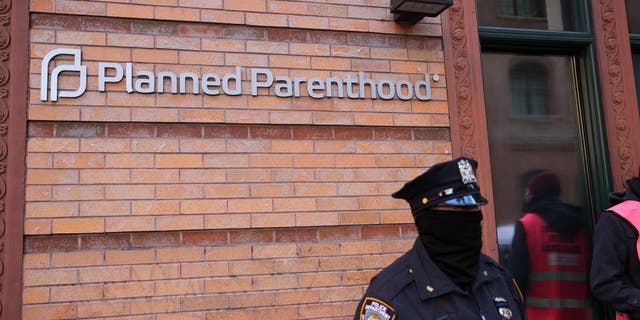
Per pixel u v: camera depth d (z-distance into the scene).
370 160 3.34
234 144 3.12
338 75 3.37
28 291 2.73
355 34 3.45
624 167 3.84
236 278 3.02
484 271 1.89
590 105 3.94
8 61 2.86
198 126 3.09
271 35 3.29
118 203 2.90
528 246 3.76
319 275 3.15
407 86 3.48
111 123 2.96
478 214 1.82
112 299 2.84
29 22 2.92
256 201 3.10
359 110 3.36
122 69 3.01
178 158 3.03
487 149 3.54
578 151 3.98
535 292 3.73
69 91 2.92
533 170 3.86
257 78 3.22
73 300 2.79
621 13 4.03
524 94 3.94
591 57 3.95
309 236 3.18
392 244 3.30
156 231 2.94
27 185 2.80
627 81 3.95
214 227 3.02
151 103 3.03
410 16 3.49
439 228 1.79
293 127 3.24
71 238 2.83
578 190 3.93
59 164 2.86
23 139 2.82
